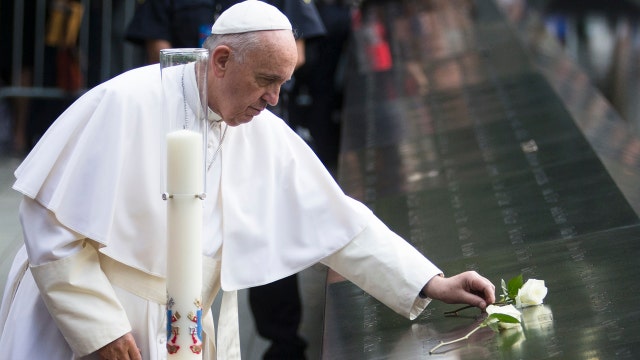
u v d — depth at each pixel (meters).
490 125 13.94
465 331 7.01
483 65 18.80
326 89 18.56
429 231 9.65
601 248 8.30
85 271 6.89
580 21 30.64
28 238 6.88
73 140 7.02
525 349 6.51
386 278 7.49
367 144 13.86
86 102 7.09
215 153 7.33
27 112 19.78
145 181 7.07
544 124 13.55
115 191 6.90
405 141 13.72
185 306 6.26
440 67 18.94
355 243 7.57
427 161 12.52
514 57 19.12
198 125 6.73
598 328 6.64
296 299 11.73
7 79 19.98
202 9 12.35
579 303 7.12
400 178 11.84
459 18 24.05
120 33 20.61
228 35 6.79
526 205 10.00
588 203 9.69
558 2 31.67
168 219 6.23
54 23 19.91
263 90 6.84
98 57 20.53
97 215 6.84
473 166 11.92
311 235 7.53
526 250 8.58
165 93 6.77
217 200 7.38
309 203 7.57
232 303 7.59
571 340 6.51
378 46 20.81
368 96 17.00
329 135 18.69
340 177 12.30
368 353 6.85
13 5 19.78
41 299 7.21
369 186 11.72
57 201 6.81
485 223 9.56
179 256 6.22
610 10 30.50
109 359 6.90
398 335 7.13
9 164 18.22
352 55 20.03
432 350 6.71
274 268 7.43
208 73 6.95
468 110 15.24
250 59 6.73
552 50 20.44
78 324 6.79
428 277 7.43
